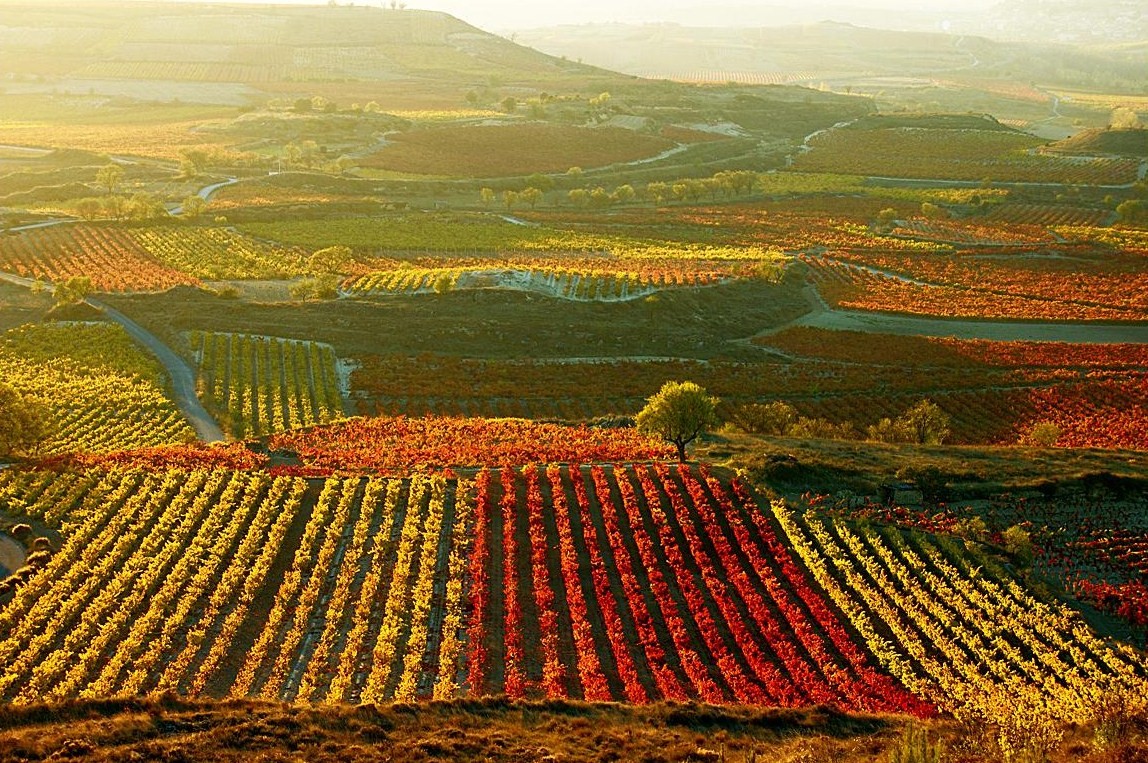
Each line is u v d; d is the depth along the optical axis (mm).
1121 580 66062
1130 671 55375
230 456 86125
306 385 120375
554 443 92812
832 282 181125
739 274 173125
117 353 127688
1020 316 159000
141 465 82000
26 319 143000
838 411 118125
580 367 130750
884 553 68000
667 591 63562
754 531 71438
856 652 57750
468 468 82875
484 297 151000
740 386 124812
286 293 156500
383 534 70062
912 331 154375
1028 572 65750
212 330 137375
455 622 59500
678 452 86625
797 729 47562
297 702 49312
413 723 46656
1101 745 41500
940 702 52906
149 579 64375
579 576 65375
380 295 152000
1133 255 198375
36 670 55250
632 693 53188
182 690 53906
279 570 66125
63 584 63938
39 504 74562
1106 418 116500
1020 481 78688
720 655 56969
